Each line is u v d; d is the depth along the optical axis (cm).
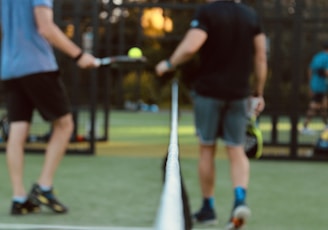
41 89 474
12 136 482
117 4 999
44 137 971
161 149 998
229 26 433
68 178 669
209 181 457
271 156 882
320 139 900
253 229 445
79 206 517
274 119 1055
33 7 473
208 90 436
